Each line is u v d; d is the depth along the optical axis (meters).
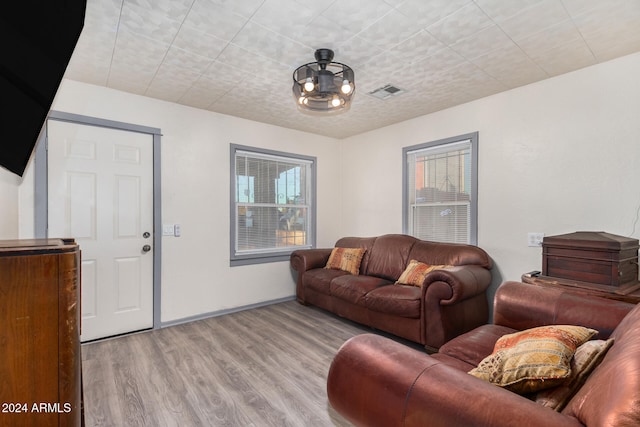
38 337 0.96
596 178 2.56
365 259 3.98
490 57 2.47
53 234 2.73
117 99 3.06
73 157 2.84
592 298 1.79
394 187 4.18
